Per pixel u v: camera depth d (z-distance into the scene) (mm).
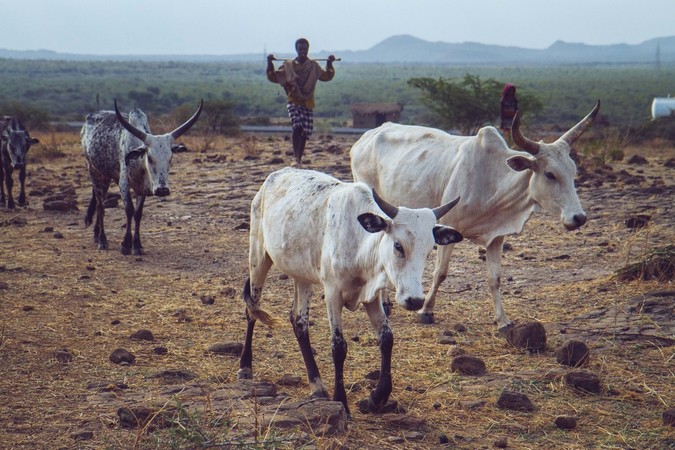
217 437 5258
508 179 8508
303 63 14383
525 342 7688
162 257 11562
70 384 6496
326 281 6207
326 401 5883
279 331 8258
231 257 11594
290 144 23719
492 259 8672
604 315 8602
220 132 31359
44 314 8531
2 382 6473
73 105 80812
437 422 6031
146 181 11555
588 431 5910
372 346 7844
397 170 9375
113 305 9055
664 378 6930
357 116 49469
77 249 11883
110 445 5289
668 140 30938
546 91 101625
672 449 5598
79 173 19250
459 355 7223
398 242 5648
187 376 6754
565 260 11094
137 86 108375
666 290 9016
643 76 175625
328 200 6320
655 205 14125
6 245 11914
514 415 6160
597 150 21078
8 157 15078
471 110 31109
